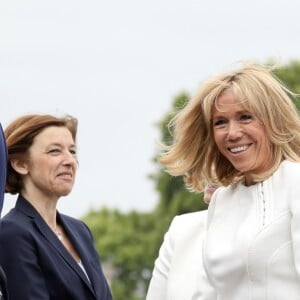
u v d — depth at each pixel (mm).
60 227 9562
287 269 8102
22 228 9250
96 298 9359
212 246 8328
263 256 8109
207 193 9383
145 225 60469
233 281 8211
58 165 9438
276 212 8172
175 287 9453
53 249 9289
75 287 9258
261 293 8125
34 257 9203
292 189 8164
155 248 55688
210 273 8328
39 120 9469
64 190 9445
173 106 44844
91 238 9727
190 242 9570
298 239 8047
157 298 9625
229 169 8586
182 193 49250
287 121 8250
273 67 8461
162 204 50500
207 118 8367
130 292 59250
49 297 9203
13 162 9453
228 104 8266
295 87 43438
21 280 9133
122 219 61781
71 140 9508
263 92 8219
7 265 9164
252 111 8227
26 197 9445
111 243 60250
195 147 8555
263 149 8281
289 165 8258
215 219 8438
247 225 8211
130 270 59219
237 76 8305
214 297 8531
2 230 9250
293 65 43688
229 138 8289
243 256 8148
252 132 8250
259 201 8258
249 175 8406
